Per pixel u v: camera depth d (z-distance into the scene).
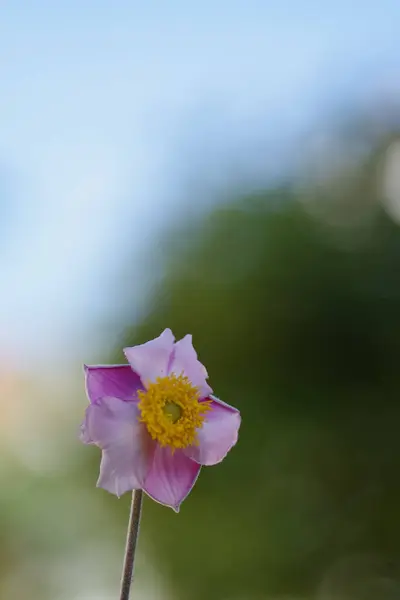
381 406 1.40
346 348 1.42
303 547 1.37
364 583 1.36
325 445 1.40
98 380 0.61
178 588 1.38
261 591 1.37
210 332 1.44
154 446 0.61
